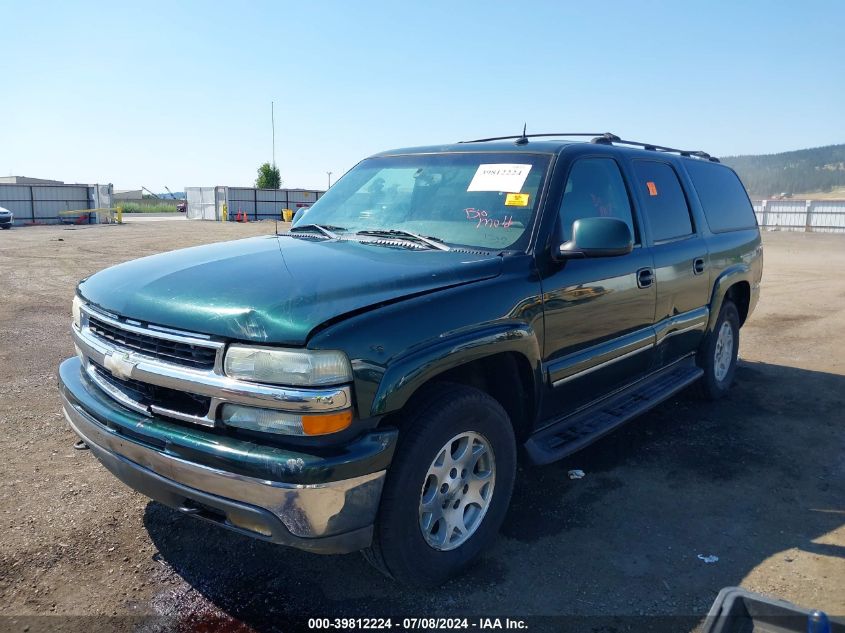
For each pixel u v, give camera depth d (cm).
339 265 291
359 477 239
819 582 297
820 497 382
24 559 303
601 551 321
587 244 322
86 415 289
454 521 289
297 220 430
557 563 311
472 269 300
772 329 854
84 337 301
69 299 1000
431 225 359
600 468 418
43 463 404
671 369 484
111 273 321
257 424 238
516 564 309
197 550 315
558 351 340
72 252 1758
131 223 3888
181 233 2691
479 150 397
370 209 393
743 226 583
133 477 268
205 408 250
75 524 335
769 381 614
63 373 322
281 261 300
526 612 274
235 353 239
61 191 3859
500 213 348
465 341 273
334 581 293
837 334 820
